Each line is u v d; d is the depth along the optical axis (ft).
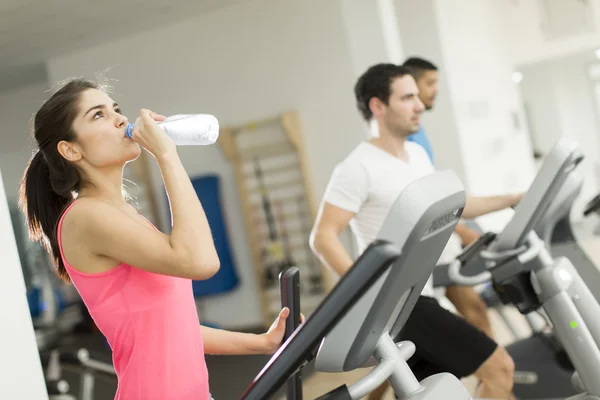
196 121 4.88
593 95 34.14
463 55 23.09
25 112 23.85
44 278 24.52
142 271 4.73
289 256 20.12
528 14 30.27
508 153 26.43
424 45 21.07
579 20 29.76
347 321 4.04
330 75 18.84
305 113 19.20
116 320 4.72
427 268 4.62
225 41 19.69
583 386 7.36
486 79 25.38
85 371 12.33
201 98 20.11
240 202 20.52
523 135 29.76
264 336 5.42
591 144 34.50
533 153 35.19
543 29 30.19
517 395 10.53
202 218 4.58
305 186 19.31
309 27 18.89
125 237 4.50
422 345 8.14
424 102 12.32
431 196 3.98
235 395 15.75
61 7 15.24
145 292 4.72
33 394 5.06
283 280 5.38
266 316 20.48
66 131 4.80
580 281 7.29
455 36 22.53
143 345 4.71
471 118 22.76
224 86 19.88
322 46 18.83
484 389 8.09
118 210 4.63
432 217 3.97
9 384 4.91
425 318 8.12
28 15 15.30
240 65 19.66
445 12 21.70
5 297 4.99
